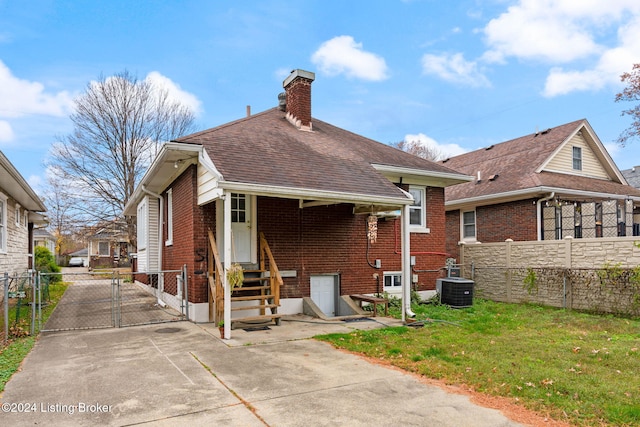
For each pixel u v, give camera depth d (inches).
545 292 458.3
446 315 401.4
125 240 1375.5
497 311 430.6
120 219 1153.4
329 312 430.6
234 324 336.8
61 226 1259.2
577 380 200.4
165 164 385.7
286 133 449.7
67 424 152.6
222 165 306.8
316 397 180.7
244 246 382.9
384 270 464.4
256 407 169.0
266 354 250.5
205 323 348.2
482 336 302.4
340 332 313.4
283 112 540.7
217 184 284.8
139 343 277.3
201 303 355.6
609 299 396.8
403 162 487.2
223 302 326.3
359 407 170.1
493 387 192.7
